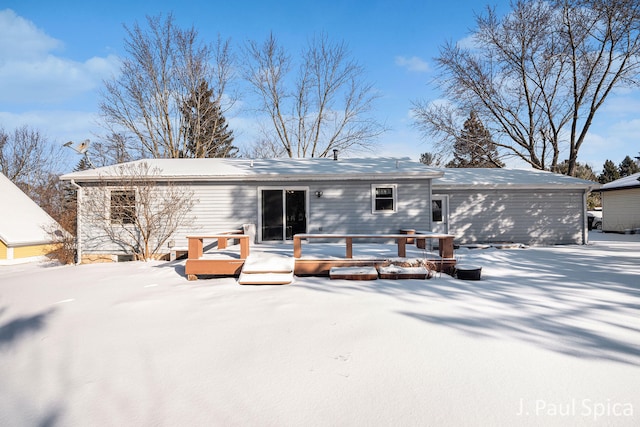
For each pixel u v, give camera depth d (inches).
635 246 526.0
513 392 102.1
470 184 547.8
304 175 459.5
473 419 89.4
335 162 560.4
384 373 115.3
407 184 478.3
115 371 122.1
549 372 113.8
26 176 1174.3
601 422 87.5
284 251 360.5
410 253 331.9
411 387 106.0
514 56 792.9
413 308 189.3
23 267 463.5
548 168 836.6
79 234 464.1
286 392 104.7
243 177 460.8
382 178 466.9
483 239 566.9
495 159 896.3
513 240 567.5
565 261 366.3
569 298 207.9
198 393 105.6
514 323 162.2
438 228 565.0
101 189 459.2
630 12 629.9
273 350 136.3
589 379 108.9
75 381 115.6
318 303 203.5
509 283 254.5
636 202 771.4
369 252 336.2
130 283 280.8
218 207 477.1
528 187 554.3
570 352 129.0
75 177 452.8
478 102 834.2
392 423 88.3
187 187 476.7
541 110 809.5
